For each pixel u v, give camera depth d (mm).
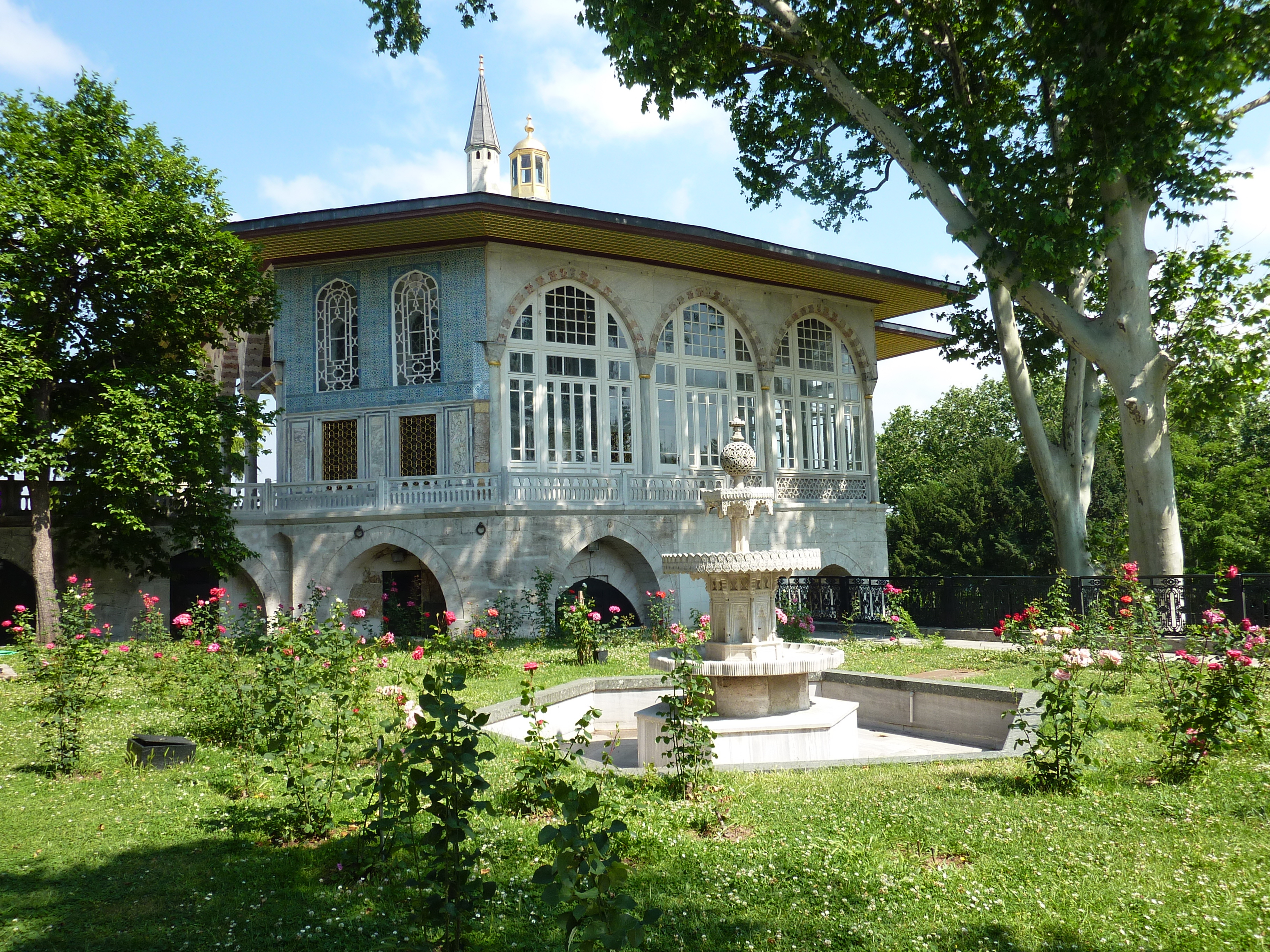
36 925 4648
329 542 21141
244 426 19641
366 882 5180
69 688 8156
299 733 7148
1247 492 32781
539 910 4711
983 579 18422
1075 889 4848
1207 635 9383
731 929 4480
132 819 6449
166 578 20797
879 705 11703
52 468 16594
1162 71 13328
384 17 17062
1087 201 14922
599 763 8836
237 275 18953
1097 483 36281
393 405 22453
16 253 16141
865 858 5402
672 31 15711
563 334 23188
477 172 53094
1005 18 16859
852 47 17594
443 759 4172
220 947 4387
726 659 9500
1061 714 7133
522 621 19984
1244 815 6074
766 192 21172
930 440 47969
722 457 9703
